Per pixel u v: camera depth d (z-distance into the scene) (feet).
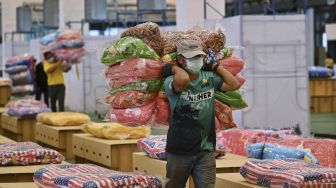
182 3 46.68
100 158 26.66
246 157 22.06
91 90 62.64
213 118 16.25
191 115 15.89
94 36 62.39
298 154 20.10
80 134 29.81
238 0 48.42
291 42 43.52
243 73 42.60
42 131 35.45
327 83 64.39
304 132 43.75
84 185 13.75
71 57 45.52
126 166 25.98
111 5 96.22
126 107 17.66
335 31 82.64
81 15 75.31
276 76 43.37
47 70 45.37
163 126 17.99
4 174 18.98
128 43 17.39
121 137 27.25
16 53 80.02
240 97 17.78
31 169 19.65
